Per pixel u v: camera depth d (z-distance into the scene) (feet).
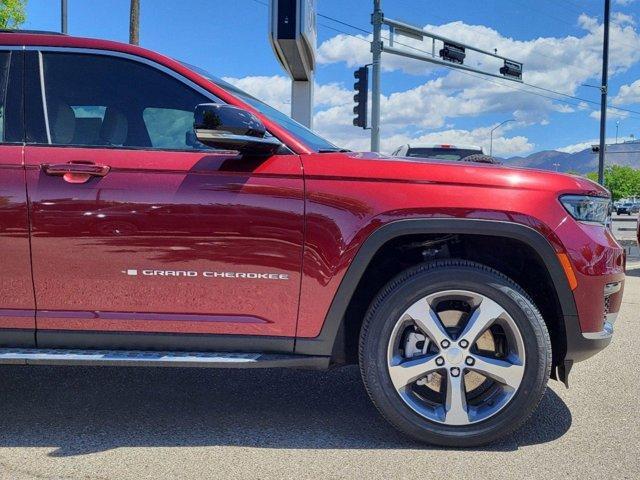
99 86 9.89
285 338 9.34
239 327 9.31
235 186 9.16
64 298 9.29
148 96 9.91
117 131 9.73
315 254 9.16
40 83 9.76
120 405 11.39
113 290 9.26
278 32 35.04
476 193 9.20
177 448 9.47
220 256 9.16
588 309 9.36
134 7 48.44
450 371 9.33
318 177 9.23
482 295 9.25
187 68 9.99
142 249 9.14
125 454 9.23
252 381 12.91
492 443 9.69
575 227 9.34
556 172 9.94
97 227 9.11
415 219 9.09
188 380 12.91
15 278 9.23
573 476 8.59
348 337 10.26
